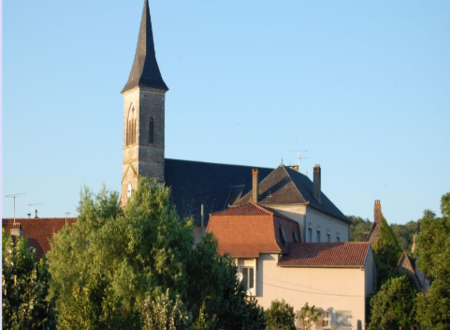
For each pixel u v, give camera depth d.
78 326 52.97
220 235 111.94
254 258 108.75
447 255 97.44
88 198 82.81
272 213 111.69
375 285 113.75
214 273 77.25
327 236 143.38
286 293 107.19
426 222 104.00
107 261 74.50
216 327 72.88
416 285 124.38
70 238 80.94
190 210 156.88
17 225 103.00
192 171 165.25
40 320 48.53
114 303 54.09
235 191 164.12
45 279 50.38
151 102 166.62
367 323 103.00
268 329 92.06
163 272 73.62
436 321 95.75
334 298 104.38
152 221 78.69
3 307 47.44
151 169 164.00
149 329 58.91
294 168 167.12
